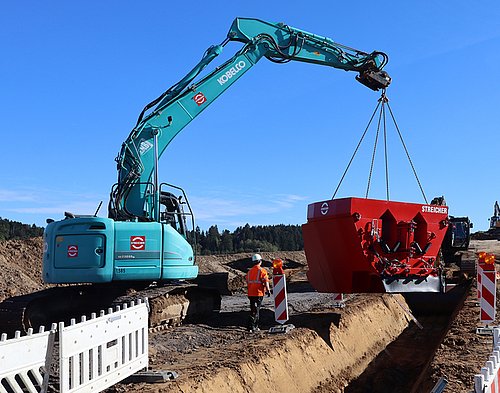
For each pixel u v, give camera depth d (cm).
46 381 661
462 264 2384
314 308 1611
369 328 1578
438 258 1325
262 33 1620
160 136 1452
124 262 1288
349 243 1184
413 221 1234
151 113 1454
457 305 1900
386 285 1196
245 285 2808
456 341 1127
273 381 1001
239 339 1244
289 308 1697
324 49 1692
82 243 1272
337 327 1396
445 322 1942
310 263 1345
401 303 1988
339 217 1187
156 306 1289
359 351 1415
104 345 762
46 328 1314
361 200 1176
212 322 1485
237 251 6556
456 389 802
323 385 1144
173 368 936
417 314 2045
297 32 1653
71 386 683
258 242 7250
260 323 1466
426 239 1252
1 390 643
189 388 827
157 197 1412
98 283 1319
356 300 1781
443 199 2084
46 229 1328
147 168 1416
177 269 1353
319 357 1216
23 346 627
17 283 2397
